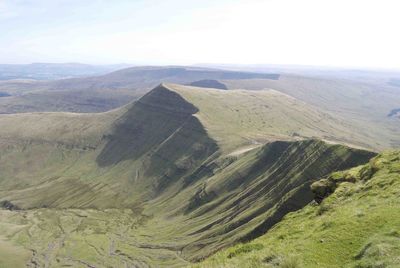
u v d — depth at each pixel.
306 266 20.70
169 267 175.50
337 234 24.06
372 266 18.62
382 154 42.66
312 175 169.75
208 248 173.25
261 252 24.48
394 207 26.33
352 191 36.16
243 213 188.25
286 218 38.84
